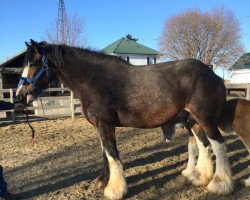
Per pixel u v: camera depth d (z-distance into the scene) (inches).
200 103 187.3
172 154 282.0
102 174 207.0
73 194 201.5
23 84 191.5
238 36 1801.2
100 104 184.2
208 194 194.2
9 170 255.1
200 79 187.6
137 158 273.9
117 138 357.4
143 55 1913.1
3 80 805.2
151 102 185.9
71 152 304.3
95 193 201.3
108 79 185.9
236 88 432.8
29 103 192.2
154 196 194.1
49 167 259.1
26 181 228.5
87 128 434.0
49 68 191.9
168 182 215.3
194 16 1796.3
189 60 193.5
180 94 188.7
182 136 354.9
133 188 206.8
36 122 501.4
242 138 200.7
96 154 294.0
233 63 1793.8
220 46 1785.2
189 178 210.1
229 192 190.2
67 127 447.5
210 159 209.8
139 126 192.1
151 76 187.5
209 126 190.2
